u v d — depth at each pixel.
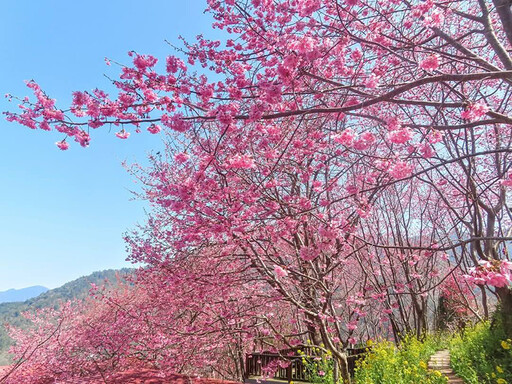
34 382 10.45
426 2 4.81
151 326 9.50
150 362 11.41
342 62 5.69
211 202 6.37
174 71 4.63
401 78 7.43
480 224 8.45
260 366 11.20
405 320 15.84
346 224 5.72
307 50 4.05
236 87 4.73
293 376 10.81
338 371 9.58
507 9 4.88
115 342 9.97
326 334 8.09
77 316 14.89
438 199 12.69
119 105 4.39
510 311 10.04
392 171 4.91
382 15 5.21
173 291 8.38
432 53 4.47
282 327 12.64
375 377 8.95
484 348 9.80
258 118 4.27
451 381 8.63
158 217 9.88
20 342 13.69
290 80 4.21
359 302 8.83
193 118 4.40
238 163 5.12
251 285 9.55
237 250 8.66
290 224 6.41
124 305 12.09
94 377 9.90
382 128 7.31
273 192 7.41
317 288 8.85
